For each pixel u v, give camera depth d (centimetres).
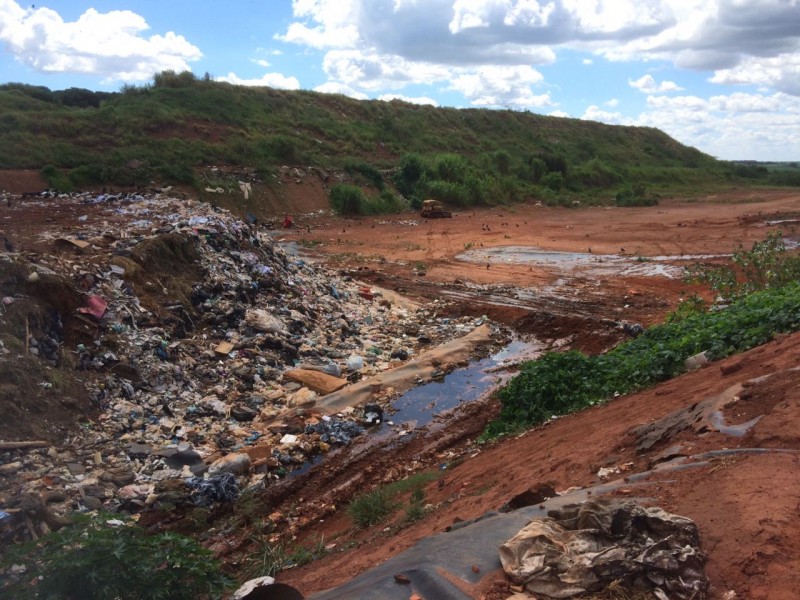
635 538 344
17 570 415
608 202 4825
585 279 2009
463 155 5538
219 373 1121
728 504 385
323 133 4662
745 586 314
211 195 3244
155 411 977
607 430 702
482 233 3123
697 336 927
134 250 1262
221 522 783
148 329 1119
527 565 340
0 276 975
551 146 6650
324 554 645
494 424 1011
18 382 859
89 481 790
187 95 4212
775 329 852
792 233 2789
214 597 402
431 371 1282
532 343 1490
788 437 466
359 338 1424
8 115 3222
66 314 1028
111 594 362
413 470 909
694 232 2961
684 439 546
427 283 2003
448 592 345
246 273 1465
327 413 1072
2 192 2592
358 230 3222
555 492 495
